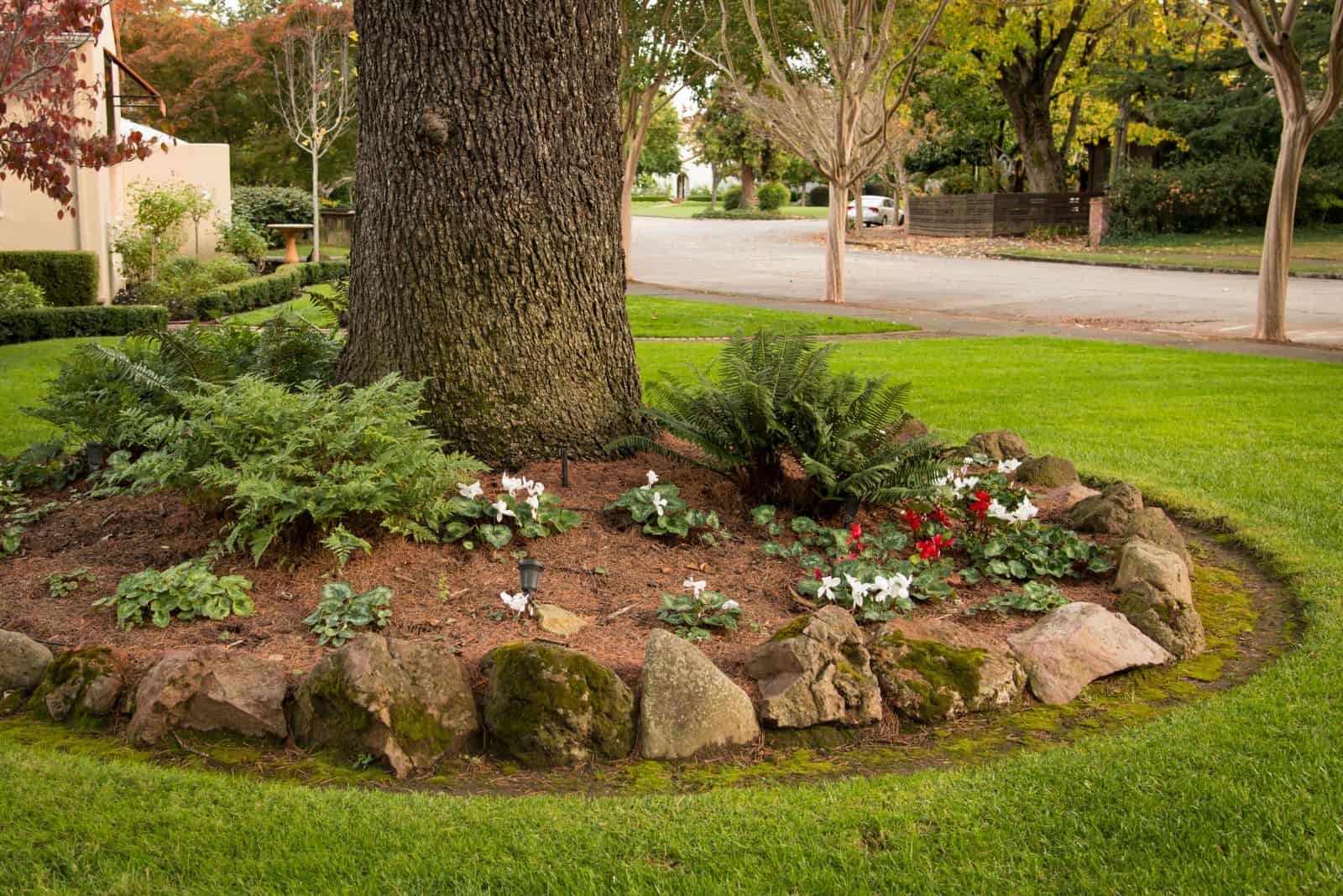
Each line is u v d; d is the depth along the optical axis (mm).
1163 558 4727
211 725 3457
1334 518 5984
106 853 2748
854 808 3027
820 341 14492
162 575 4281
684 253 34312
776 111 20969
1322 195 33156
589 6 5652
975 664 3805
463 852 2781
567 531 5008
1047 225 37719
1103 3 32656
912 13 23125
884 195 61469
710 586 4621
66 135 8938
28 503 5688
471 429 5570
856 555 4754
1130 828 2904
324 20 32312
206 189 26328
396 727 3314
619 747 3416
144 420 5684
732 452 5500
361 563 4578
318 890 2613
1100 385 10641
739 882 2676
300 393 5902
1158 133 35219
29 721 3588
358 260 5754
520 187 5527
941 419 8898
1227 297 21438
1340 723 3508
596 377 5883
